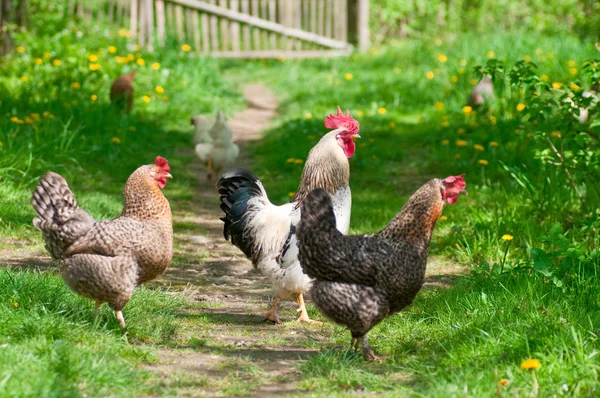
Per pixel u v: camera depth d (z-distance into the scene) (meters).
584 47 23.23
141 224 6.50
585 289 7.26
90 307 7.04
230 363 6.21
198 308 8.19
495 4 32.00
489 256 9.70
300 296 7.87
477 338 6.31
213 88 23.05
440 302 7.77
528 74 9.79
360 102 20.97
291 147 16.69
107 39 24.50
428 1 32.09
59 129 15.22
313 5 29.91
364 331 6.23
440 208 6.15
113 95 18.59
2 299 6.77
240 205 7.71
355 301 6.05
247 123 20.70
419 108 19.89
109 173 14.43
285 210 7.66
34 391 4.95
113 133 16.61
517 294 7.25
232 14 29.11
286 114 20.61
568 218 10.20
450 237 10.54
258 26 29.53
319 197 6.09
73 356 5.58
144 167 6.65
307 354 6.64
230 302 8.56
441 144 16.09
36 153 13.41
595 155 9.55
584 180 10.61
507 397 5.15
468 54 23.33
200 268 9.93
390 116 19.12
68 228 6.46
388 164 15.48
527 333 6.09
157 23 27.70
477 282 8.12
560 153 11.05
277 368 6.18
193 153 17.50
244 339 7.13
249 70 27.97
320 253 6.06
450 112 18.53
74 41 23.59
